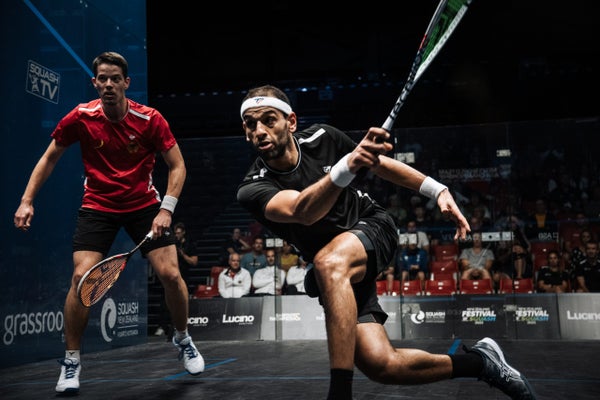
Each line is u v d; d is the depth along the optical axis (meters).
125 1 6.08
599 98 11.68
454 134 6.48
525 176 6.35
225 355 4.55
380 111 12.66
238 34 13.10
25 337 4.45
